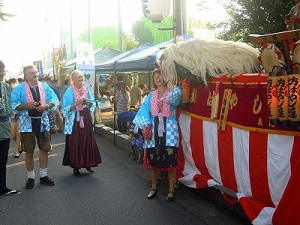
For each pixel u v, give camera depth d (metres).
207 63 4.25
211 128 4.21
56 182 5.73
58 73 19.61
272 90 3.03
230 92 3.88
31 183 5.43
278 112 3.00
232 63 4.21
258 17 4.62
